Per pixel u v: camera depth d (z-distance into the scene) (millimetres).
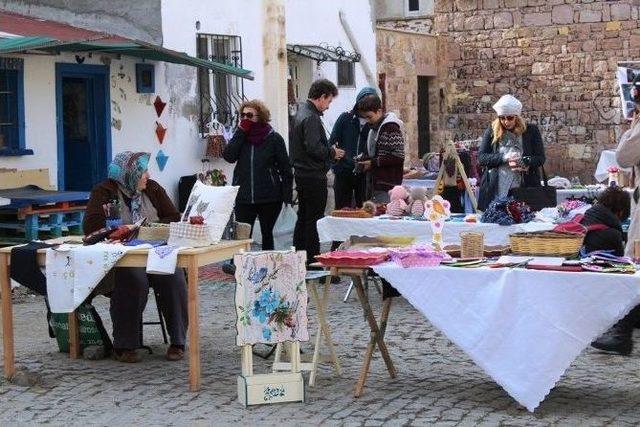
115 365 8836
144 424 7227
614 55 26969
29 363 8922
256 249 13945
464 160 15211
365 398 7770
